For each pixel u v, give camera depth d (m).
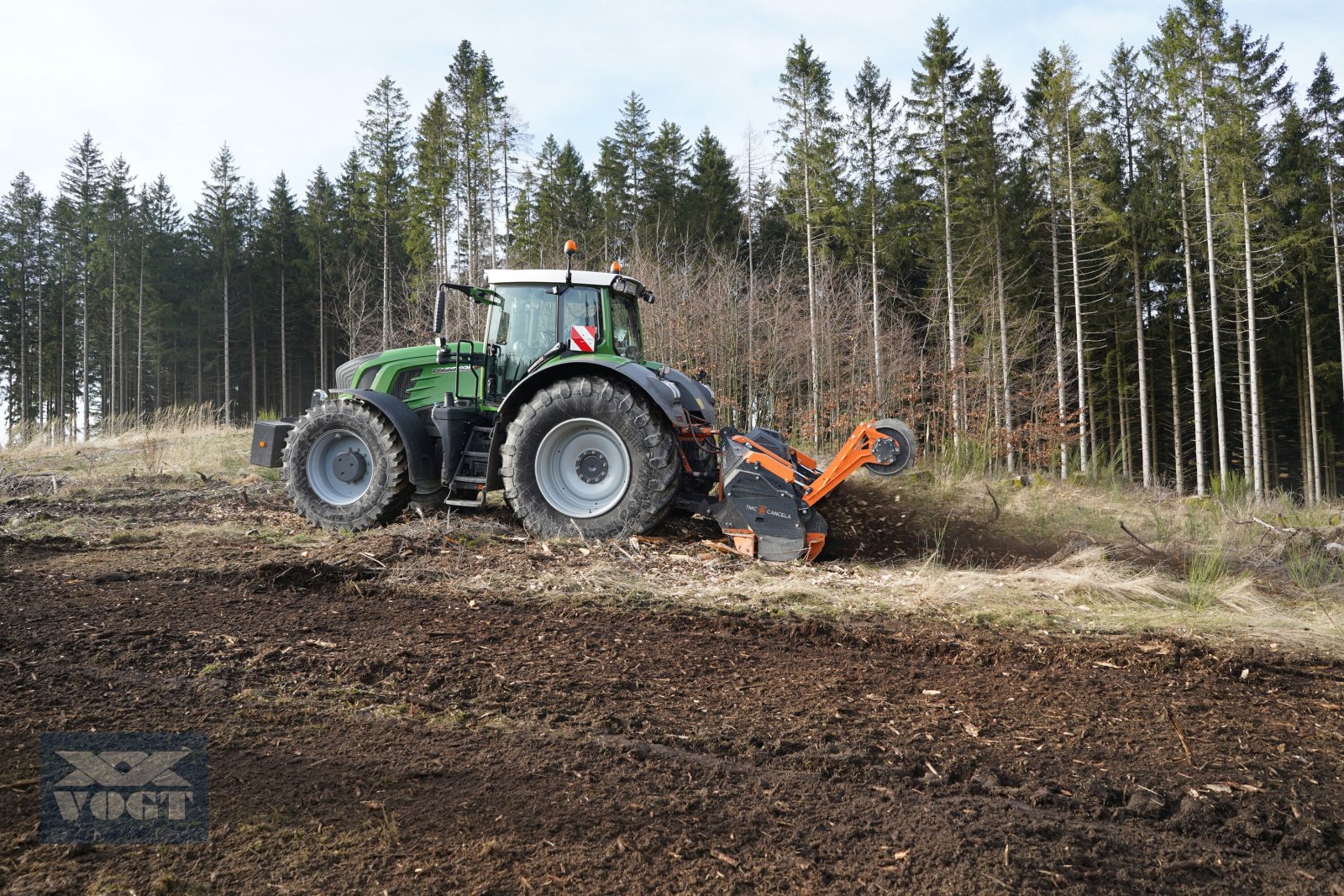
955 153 25.12
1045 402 19.83
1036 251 28.09
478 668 3.34
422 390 6.92
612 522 5.99
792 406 16.69
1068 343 28.11
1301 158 27.34
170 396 46.97
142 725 2.67
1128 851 2.09
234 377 46.53
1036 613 4.45
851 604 4.59
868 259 28.88
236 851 1.92
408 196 35.22
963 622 4.29
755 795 2.31
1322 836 2.19
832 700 3.13
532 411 6.17
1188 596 4.95
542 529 6.09
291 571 4.76
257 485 8.98
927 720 2.95
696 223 36.41
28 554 5.35
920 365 17.89
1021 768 2.56
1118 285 29.05
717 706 3.03
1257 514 7.90
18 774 2.29
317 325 44.47
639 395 6.22
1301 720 3.02
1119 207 27.45
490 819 2.11
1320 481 29.00
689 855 1.97
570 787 2.31
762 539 5.74
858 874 1.91
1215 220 22.92
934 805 2.28
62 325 46.91
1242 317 25.55
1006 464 12.46
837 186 28.52
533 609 4.34
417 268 33.69
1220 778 2.53
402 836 2.01
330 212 46.06
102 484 9.03
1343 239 26.52
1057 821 2.22
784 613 4.36
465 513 7.02
